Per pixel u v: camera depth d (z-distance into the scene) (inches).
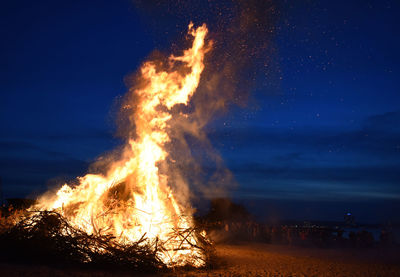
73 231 442.9
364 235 914.1
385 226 1020.5
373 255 706.8
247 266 499.2
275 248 797.9
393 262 609.3
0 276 336.8
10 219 502.6
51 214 460.8
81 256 422.6
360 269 514.3
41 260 420.2
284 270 476.1
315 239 957.2
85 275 368.5
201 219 545.0
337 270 495.2
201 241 497.7
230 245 796.0
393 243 972.6
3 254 423.5
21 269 369.4
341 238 989.2
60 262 418.0
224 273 432.8
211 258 478.3
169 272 424.2
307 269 492.7
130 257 419.2
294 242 992.2
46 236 433.1
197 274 418.3
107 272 393.7
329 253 730.2
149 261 420.5
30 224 458.3
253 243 884.0
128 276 383.9
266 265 517.0
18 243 436.8
